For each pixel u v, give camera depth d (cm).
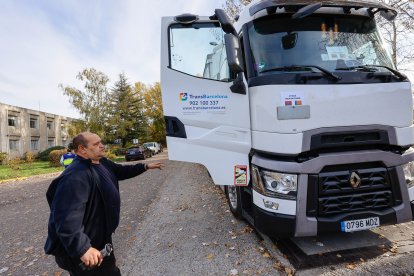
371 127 315
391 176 313
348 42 357
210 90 356
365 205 309
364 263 311
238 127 348
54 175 1736
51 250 199
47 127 3878
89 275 206
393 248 337
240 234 429
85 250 184
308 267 312
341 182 304
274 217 311
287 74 314
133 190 945
